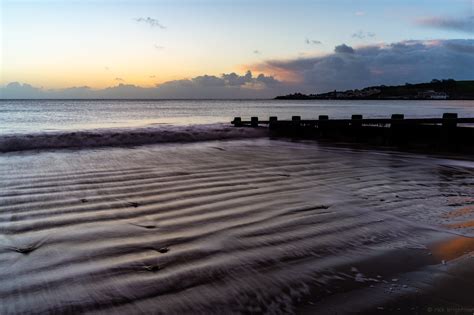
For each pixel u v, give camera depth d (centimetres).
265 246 483
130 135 1661
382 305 344
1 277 394
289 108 7856
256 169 1023
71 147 1423
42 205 661
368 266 427
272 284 382
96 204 669
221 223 571
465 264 434
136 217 598
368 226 566
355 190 798
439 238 520
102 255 451
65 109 6569
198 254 455
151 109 6944
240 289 371
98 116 4428
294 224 570
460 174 998
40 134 1524
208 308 337
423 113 5194
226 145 1609
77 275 398
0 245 482
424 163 1186
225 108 7694
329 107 8544
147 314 325
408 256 457
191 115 4797
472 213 642
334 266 426
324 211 639
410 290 371
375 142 1827
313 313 332
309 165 1104
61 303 343
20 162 1088
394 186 842
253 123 2345
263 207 657
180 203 679
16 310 330
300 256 453
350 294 364
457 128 1552
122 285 376
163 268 416
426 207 675
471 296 361
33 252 461
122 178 884
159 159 1173
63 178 878
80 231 534
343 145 1723
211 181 863
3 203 670
